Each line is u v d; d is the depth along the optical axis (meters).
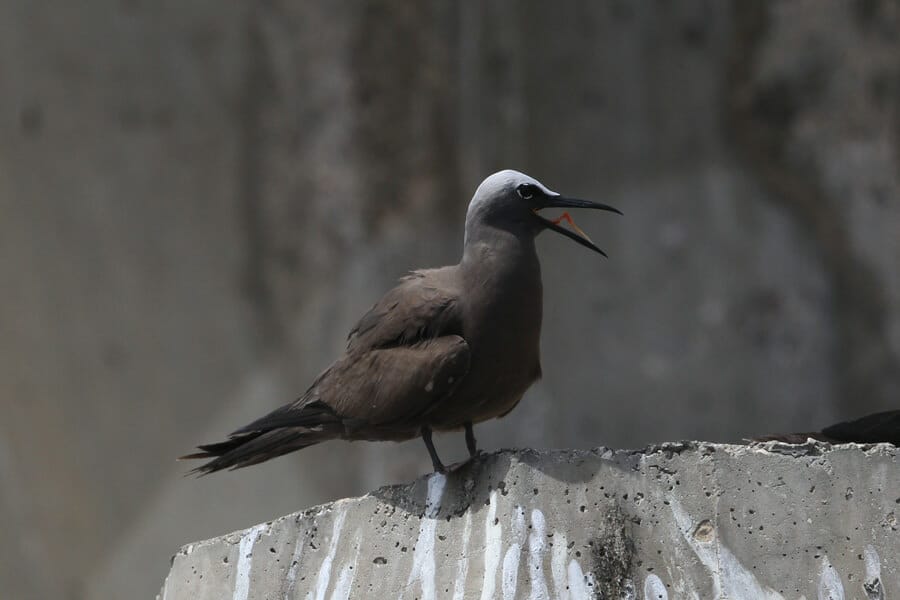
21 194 17.58
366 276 18.36
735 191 19.84
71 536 16.88
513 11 19.55
